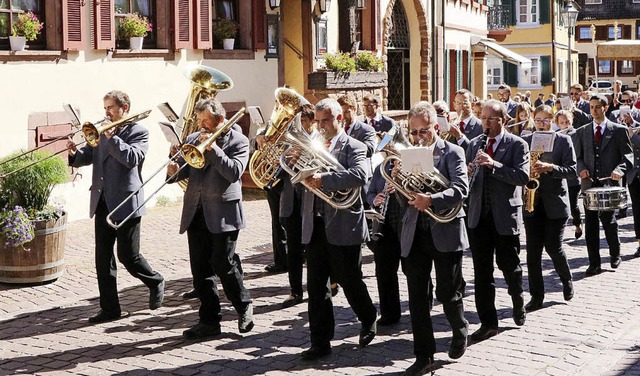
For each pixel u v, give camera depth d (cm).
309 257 765
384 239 849
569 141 933
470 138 1285
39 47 1502
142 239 1362
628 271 1144
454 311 740
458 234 724
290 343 813
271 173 886
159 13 1738
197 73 896
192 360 764
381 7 2594
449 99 3166
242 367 746
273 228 1106
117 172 873
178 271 1135
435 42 2961
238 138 808
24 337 835
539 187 932
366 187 941
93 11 1567
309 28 2130
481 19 3700
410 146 721
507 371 739
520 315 866
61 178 1041
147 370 738
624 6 7262
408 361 762
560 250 949
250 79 1952
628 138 1166
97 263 887
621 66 7319
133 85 1666
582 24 7331
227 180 802
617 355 790
